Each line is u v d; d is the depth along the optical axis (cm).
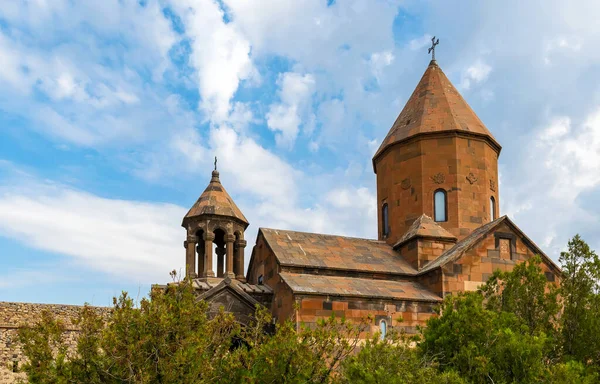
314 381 1455
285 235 2498
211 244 2464
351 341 2036
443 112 2781
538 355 1484
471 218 2652
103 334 1352
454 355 1573
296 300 2061
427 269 2336
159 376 1352
